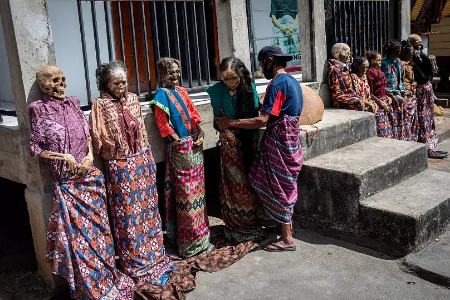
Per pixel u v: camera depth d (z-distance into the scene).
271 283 3.55
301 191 4.50
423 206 3.93
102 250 3.33
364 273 3.63
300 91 3.95
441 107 9.10
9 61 3.36
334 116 5.23
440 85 11.53
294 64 8.16
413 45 6.71
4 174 3.89
